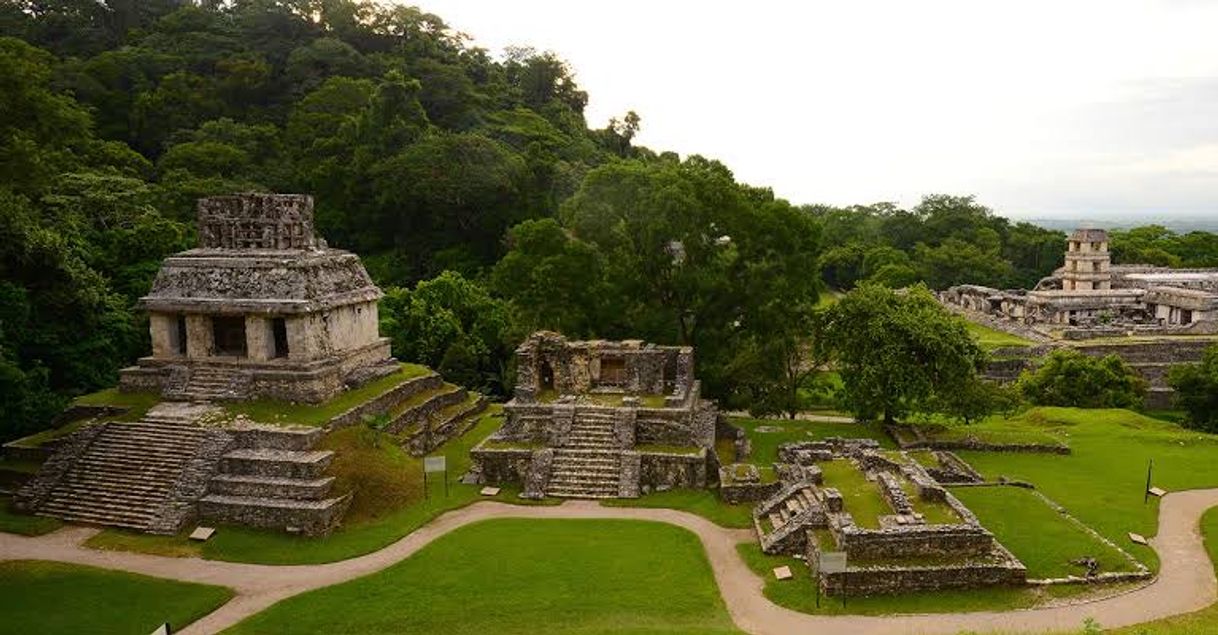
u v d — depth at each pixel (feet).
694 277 152.46
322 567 88.94
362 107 297.74
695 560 88.94
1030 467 125.49
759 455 135.95
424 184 255.29
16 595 82.12
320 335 128.47
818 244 161.48
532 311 166.30
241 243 132.67
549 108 404.98
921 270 400.67
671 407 121.49
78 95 280.51
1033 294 295.28
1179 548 91.25
